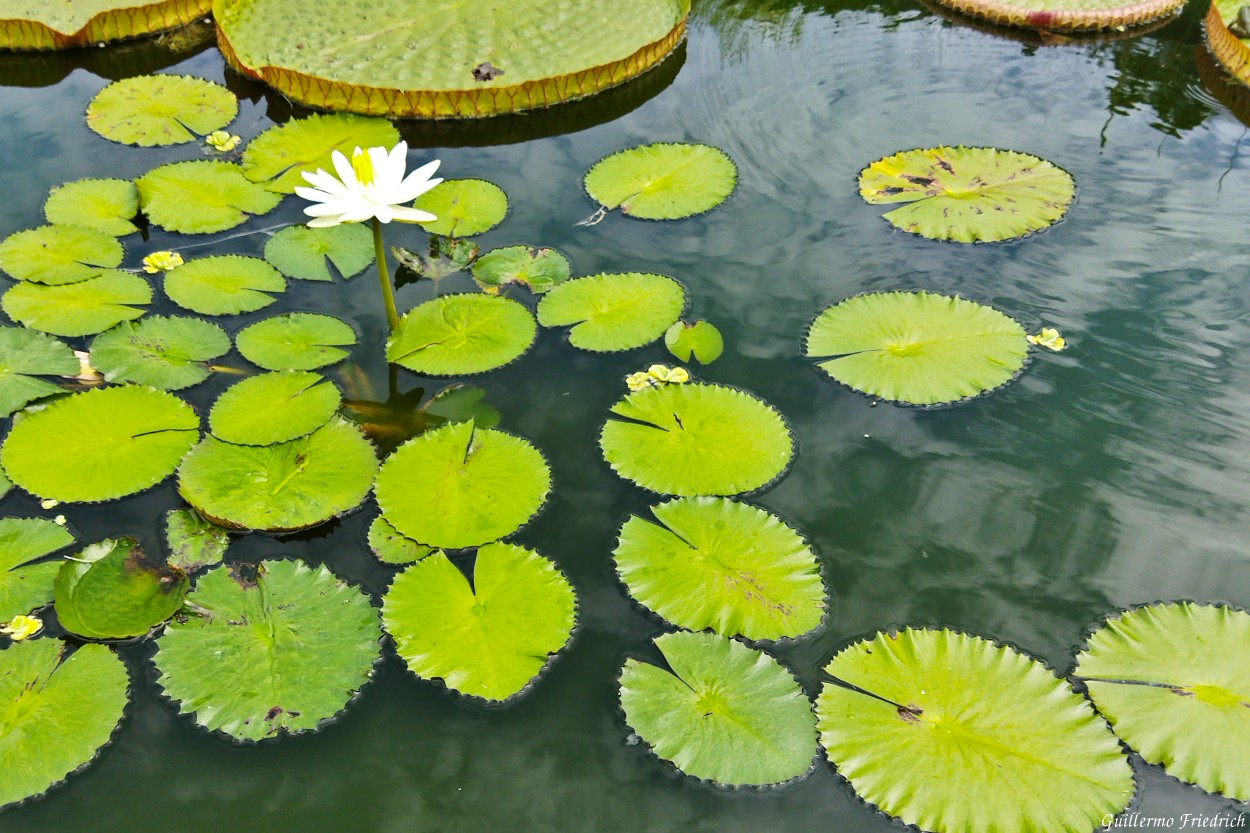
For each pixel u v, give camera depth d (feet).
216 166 11.10
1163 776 5.73
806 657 6.44
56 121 12.18
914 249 10.12
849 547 7.18
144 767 5.82
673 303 9.26
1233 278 9.55
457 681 6.13
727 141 12.05
